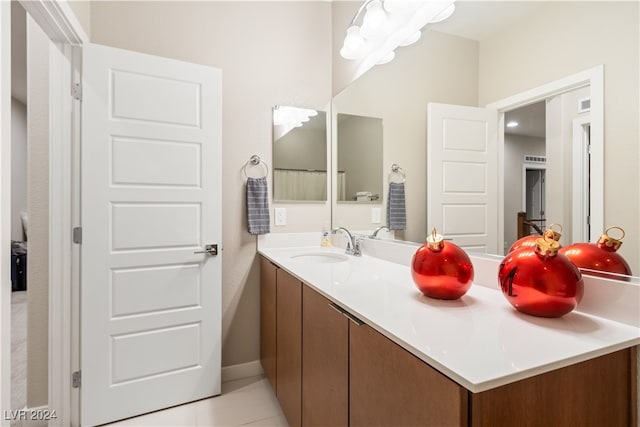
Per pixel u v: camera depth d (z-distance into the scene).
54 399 1.54
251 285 2.10
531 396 0.60
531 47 1.01
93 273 1.57
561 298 0.74
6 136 0.89
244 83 2.07
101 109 1.57
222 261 2.03
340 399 0.99
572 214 0.90
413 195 1.54
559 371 0.63
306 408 1.28
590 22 0.86
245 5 2.08
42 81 1.57
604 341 0.67
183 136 1.76
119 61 1.61
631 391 0.72
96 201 1.57
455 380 0.56
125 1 1.79
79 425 1.57
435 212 1.40
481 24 1.18
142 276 1.67
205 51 1.97
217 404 1.78
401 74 1.61
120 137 1.62
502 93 1.10
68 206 1.54
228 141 2.03
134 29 1.80
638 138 0.76
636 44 0.76
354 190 2.04
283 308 1.60
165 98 1.71
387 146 1.73
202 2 1.97
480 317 0.82
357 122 2.01
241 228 2.07
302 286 1.33
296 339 1.40
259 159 2.10
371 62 1.86
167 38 1.88
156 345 1.71
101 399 1.58
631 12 0.77
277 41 2.17
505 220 1.09
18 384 1.88
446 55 1.34
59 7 1.30
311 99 2.27
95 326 1.57
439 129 1.38
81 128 1.54
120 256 1.62
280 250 2.10
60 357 1.54
